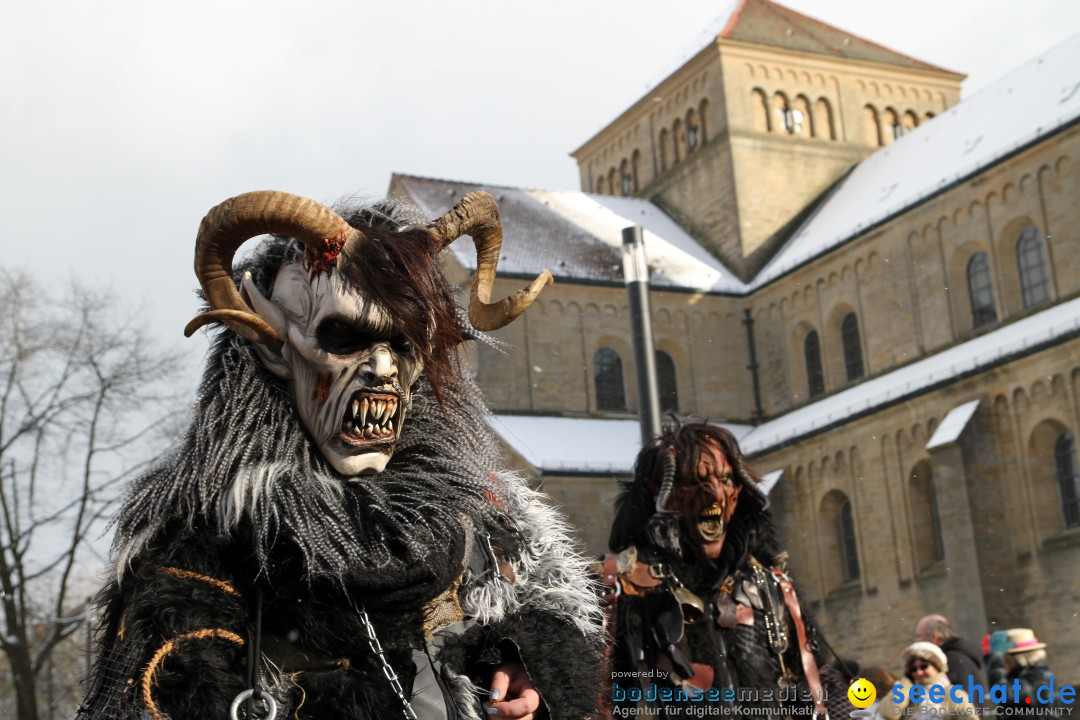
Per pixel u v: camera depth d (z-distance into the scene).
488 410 2.79
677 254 51.53
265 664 2.30
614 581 4.32
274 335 2.39
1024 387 35.72
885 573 39.38
